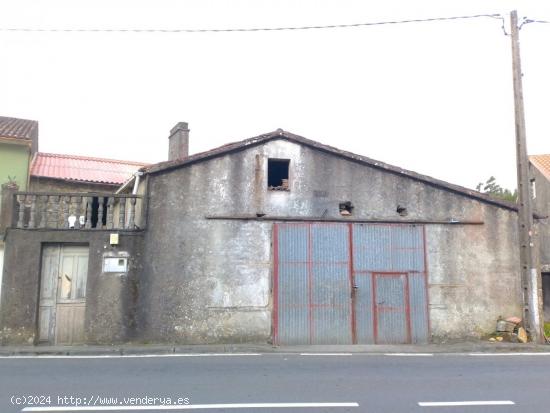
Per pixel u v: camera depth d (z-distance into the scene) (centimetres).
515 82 1481
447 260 1482
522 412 677
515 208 1534
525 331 1430
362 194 1480
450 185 1507
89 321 1320
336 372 948
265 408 686
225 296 1385
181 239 1389
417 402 725
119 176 2275
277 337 1376
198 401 720
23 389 789
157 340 1341
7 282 1306
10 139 1905
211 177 1424
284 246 1423
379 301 1433
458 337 1451
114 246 1355
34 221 1351
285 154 1465
